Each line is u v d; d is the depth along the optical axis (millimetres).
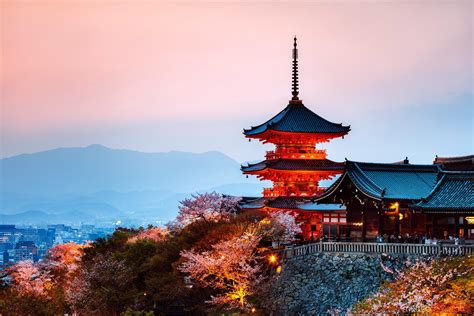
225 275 87188
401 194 90812
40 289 128500
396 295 68500
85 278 102500
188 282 93250
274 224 98500
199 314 90500
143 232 142875
